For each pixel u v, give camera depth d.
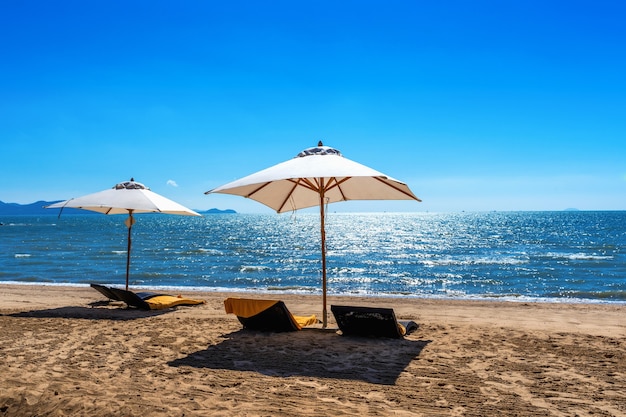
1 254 37.97
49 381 5.24
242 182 6.66
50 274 25.14
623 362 6.39
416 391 5.09
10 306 11.64
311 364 6.11
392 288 20.52
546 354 6.80
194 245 52.19
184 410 4.36
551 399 4.88
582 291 19.34
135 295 10.42
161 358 6.39
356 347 6.99
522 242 54.31
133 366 5.98
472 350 6.96
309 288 19.72
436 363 6.23
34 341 7.41
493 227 99.12
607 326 9.65
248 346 7.05
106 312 10.32
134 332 8.08
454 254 39.72
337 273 26.80
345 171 6.39
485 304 13.47
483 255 38.47
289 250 45.38
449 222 139.25
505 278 24.20
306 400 4.73
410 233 79.38
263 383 5.30
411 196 7.92
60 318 9.54
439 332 8.31
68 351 6.77
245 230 98.38
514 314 11.38
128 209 11.17
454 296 16.84
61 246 48.53
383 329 7.53
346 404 4.63
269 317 7.96
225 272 27.27
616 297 18.00
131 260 34.28
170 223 154.88
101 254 39.12
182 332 8.06
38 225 128.38
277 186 8.40
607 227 93.25
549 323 9.97
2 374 5.50
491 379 5.57
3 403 4.61
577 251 41.81
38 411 4.41
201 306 11.37
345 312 7.50
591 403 4.77
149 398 4.69
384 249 45.94
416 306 13.01
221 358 6.38
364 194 8.54
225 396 4.82
